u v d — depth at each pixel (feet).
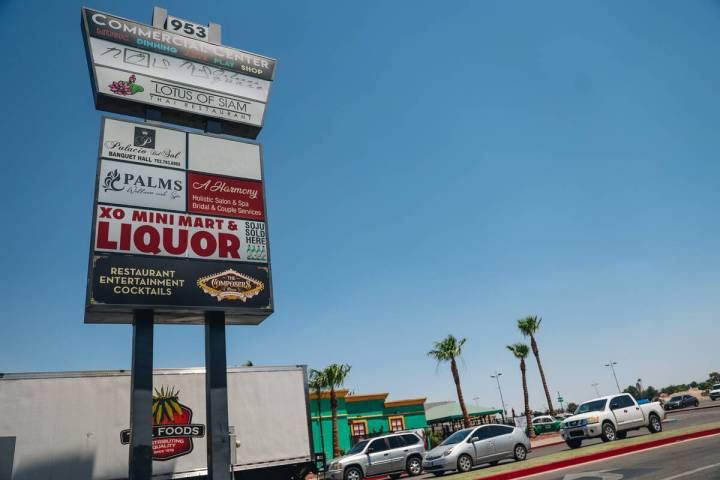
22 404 41.37
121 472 42.86
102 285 37.22
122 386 45.37
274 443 51.65
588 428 58.70
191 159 45.29
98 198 39.60
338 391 129.80
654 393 316.60
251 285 43.42
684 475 30.45
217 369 40.27
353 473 63.10
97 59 44.83
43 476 40.27
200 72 49.83
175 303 39.50
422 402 142.51
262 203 47.19
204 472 46.93
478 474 45.70
